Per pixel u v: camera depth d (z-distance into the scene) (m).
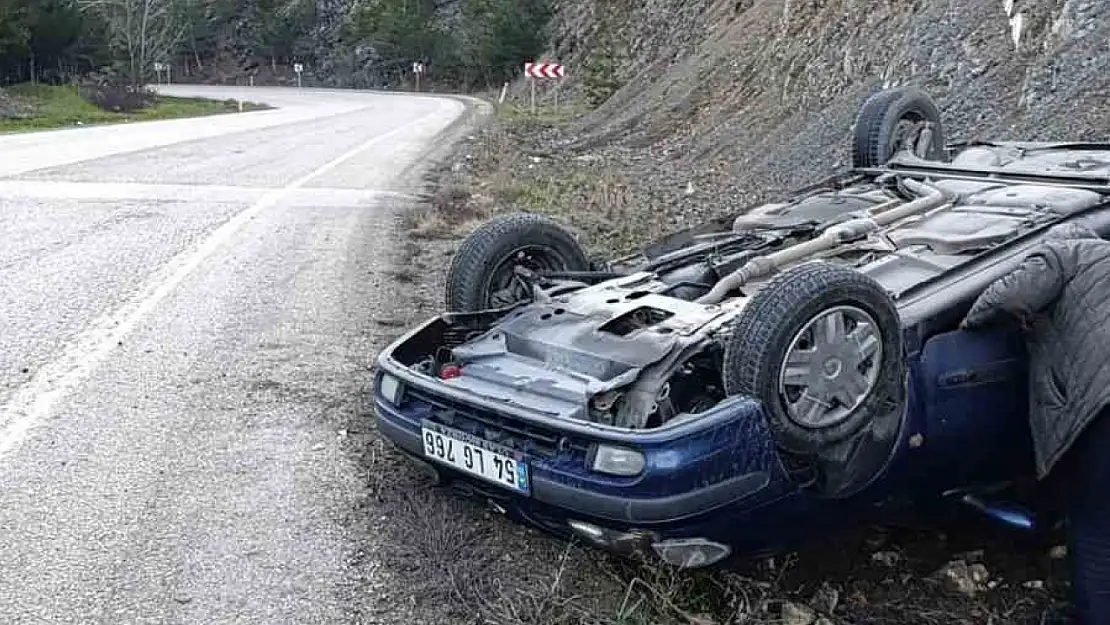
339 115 34.28
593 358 4.06
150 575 3.93
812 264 3.74
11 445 5.00
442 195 12.29
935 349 3.93
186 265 8.61
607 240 9.80
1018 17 11.74
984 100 11.49
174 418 5.38
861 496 3.86
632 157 19.59
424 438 4.09
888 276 4.30
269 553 4.09
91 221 10.52
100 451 4.96
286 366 6.18
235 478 4.72
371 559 4.07
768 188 13.06
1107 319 3.52
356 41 80.25
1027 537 4.43
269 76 85.00
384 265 8.77
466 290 5.04
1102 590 3.69
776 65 18.92
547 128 28.33
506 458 3.77
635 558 3.75
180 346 6.51
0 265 8.49
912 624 3.85
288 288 7.96
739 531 3.66
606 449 3.51
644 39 35.75
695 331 4.10
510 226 5.17
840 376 3.66
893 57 14.33
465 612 3.74
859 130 6.37
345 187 13.55
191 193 12.66
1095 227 4.50
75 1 47.53
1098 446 3.56
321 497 4.55
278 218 10.91
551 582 3.96
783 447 3.60
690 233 5.68
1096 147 5.82
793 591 4.04
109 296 7.62
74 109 35.59
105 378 5.92
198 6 87.38
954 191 5.19
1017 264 4.16
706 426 3.47
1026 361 4.04
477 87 63.22
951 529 4.51
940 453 3.97
